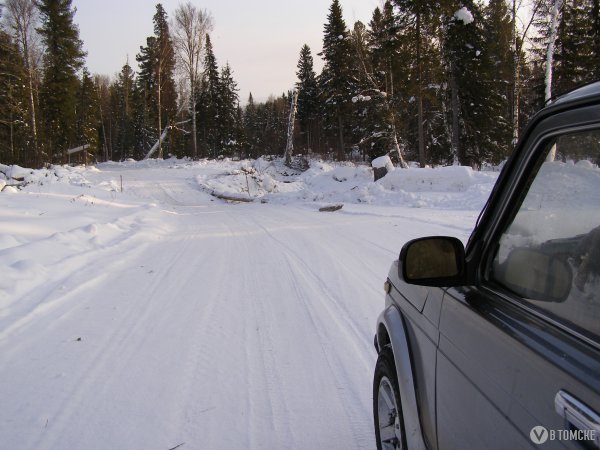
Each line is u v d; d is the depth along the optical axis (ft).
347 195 67.72
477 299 6.50
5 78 110.63
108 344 16.65
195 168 122.83
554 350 4.63
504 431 5.01
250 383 13.87
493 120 107.86
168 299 21.71
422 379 7.82
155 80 170.30
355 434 11.34
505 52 98.37
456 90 97.66
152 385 13.78
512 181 6.35
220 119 200.34
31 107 109.70
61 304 20.68
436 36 92.27
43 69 140.67
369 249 31.89
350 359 15.28
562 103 5.30
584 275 5.03
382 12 107.96
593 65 76.95
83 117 186.29
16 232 30.99
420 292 8.45
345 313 19.53
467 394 6.00
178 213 63.41
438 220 40.86
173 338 17.19
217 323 18.66
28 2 112.47
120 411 12.43
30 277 22.68
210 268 27.81
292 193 79.61
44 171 72.49
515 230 6.37
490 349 5.54
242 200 84.64
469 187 59.62
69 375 14.35
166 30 166.09
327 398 12.95
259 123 295.28
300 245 34.45
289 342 16.72
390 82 108.37
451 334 6.72
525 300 5.79
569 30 79.61
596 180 5.12
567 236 5.42
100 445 11.02
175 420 12.03
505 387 5.07
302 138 250.57
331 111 162.30
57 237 30.37
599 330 4.57
